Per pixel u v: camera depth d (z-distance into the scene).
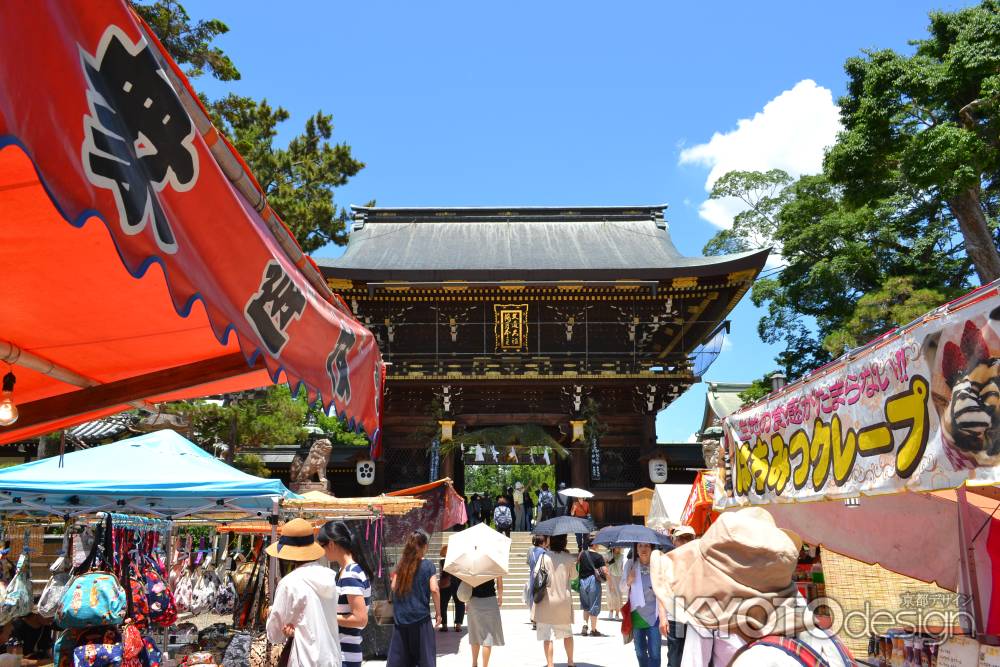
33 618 12.34
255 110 33.34
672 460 33.88
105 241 3.15
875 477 5.00
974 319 3.91
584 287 34.03
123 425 25.70
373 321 34.97
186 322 4.18
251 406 25.62
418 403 34.97
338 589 6.35
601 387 34.53
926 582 6.53
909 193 30.78
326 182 37.56
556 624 10.54
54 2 2.09
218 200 2.91
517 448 35.03
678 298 34.94
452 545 10.38
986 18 23.47
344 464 34.59
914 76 24.30
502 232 41.47
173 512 9.98
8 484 8.51
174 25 23.09
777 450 7.07
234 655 7.38
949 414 4.12
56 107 2.07
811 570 9.44
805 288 33.12
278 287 3.58
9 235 3.06
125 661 7.02
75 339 4.30
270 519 9.78
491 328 34.91
